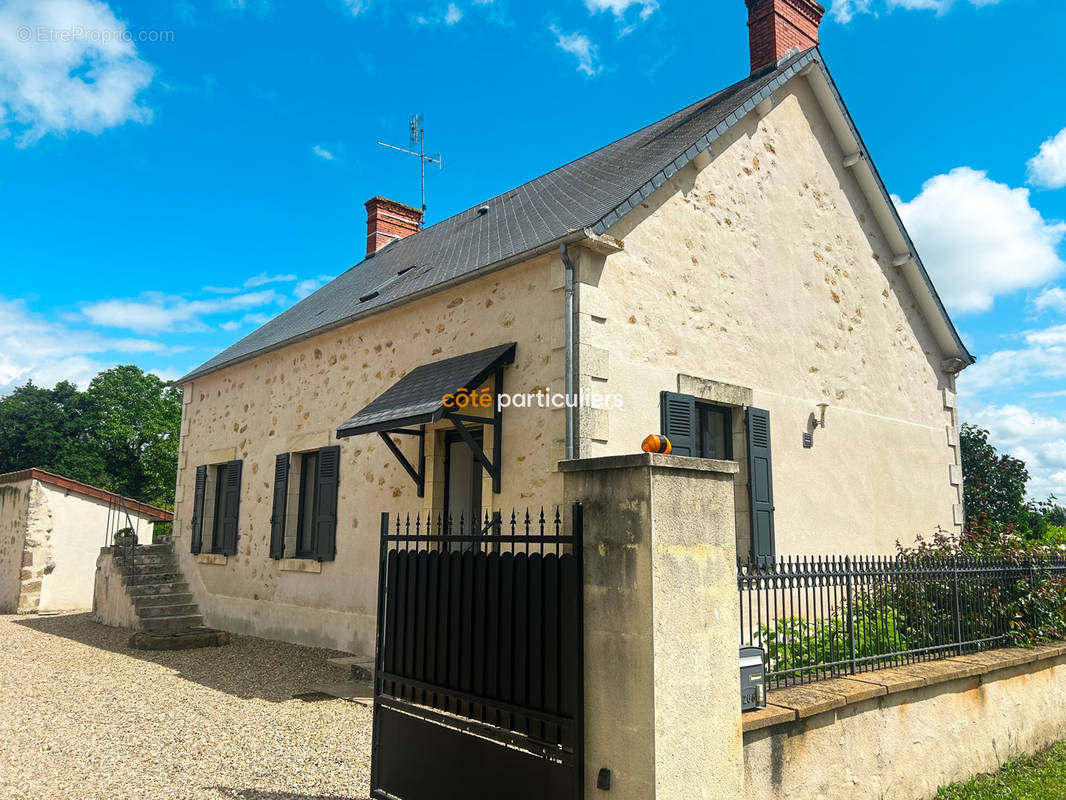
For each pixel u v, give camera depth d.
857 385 9.59
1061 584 6.51
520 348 7.09
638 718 2.85
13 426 31.42
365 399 9.02
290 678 7.42
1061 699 5.92
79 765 4.73
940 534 9.70
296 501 10.15
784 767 3.63
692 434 7.29
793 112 9.52
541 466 6.66
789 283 8.91
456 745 3.60
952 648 5.45
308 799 4.14
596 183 8.83
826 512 8.73
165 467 32.69
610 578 3.04
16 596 13.95
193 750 5.02
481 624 3.58
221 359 12.47
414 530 7.96
